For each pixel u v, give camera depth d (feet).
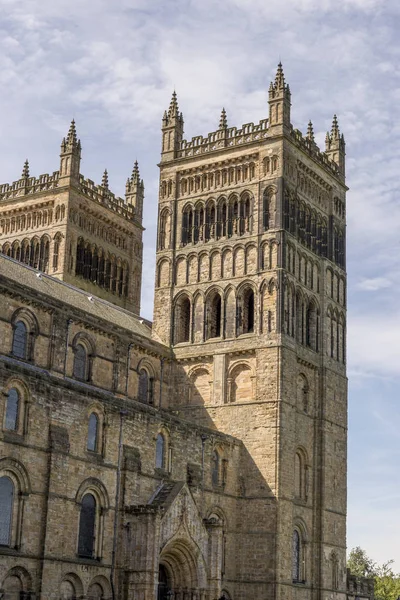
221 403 339.98
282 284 340.18
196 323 355.36
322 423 354.95
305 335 354.33
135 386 333.62
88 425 257.75
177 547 272.51
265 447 326.85
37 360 288.30
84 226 416.26
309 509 343.46
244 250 351.67
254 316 343.26
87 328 311.88
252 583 315.78
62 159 414.62
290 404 334.65
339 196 392.47
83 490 250.78
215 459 317.83
